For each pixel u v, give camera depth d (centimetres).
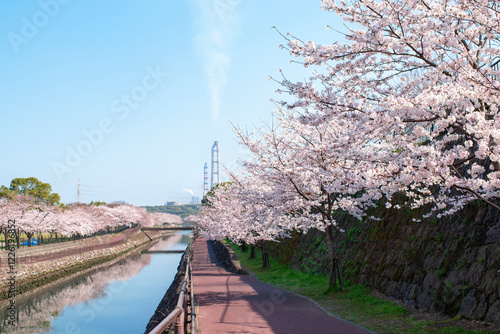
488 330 722
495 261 823
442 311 907
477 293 830
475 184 590
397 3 630
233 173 2178
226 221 2592
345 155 771
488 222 902
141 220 11588
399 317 956
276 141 1373
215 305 1193
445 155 627
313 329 866
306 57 685
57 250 4269
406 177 621
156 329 308
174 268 4512
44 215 4866
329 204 1423
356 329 859
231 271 2414
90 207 8462
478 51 671
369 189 860
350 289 1368
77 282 3709
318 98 708
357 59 706
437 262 1018
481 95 562
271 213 1616
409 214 1277
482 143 541
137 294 2969
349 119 730
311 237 2233
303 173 1245
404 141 684
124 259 5778
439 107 587
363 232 1595
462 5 587
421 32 614
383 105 623
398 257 1226
